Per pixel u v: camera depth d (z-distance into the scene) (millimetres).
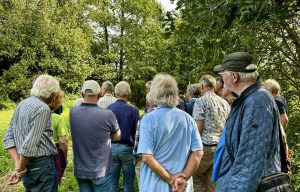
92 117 4824
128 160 5773
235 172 2629
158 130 3430
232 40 4684
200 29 4148
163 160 3436
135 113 5773
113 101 6383
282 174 2713
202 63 5078
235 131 2754
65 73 35750
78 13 36750
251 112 2645
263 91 2740
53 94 4086
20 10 33062
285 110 5629
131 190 5867
